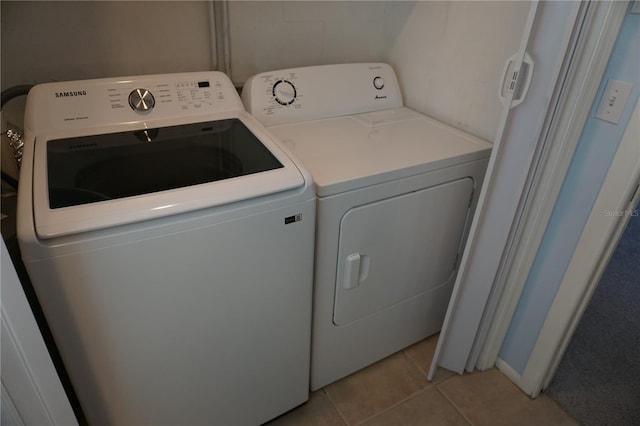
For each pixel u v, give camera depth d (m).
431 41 1.68
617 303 2.11
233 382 1.25
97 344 0.96
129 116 1.26
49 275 0.83
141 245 0.90
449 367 1.69
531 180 1.26
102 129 1.23
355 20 1.83
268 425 1.47
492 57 1.45
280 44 1.72
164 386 1.12
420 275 1.57
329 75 1.67
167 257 0.94
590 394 1.61
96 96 1.23
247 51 1.67
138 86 1.28
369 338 1.59
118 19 1.42
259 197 1.00
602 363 1.76
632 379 1.68
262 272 1.10
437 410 1.55
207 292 1.04
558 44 1.05
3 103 1.24
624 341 1.88
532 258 1.43
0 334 0.67
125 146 1.21
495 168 1.26
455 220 1.53
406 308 1.63
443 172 1.37
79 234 0.83
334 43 1.84
